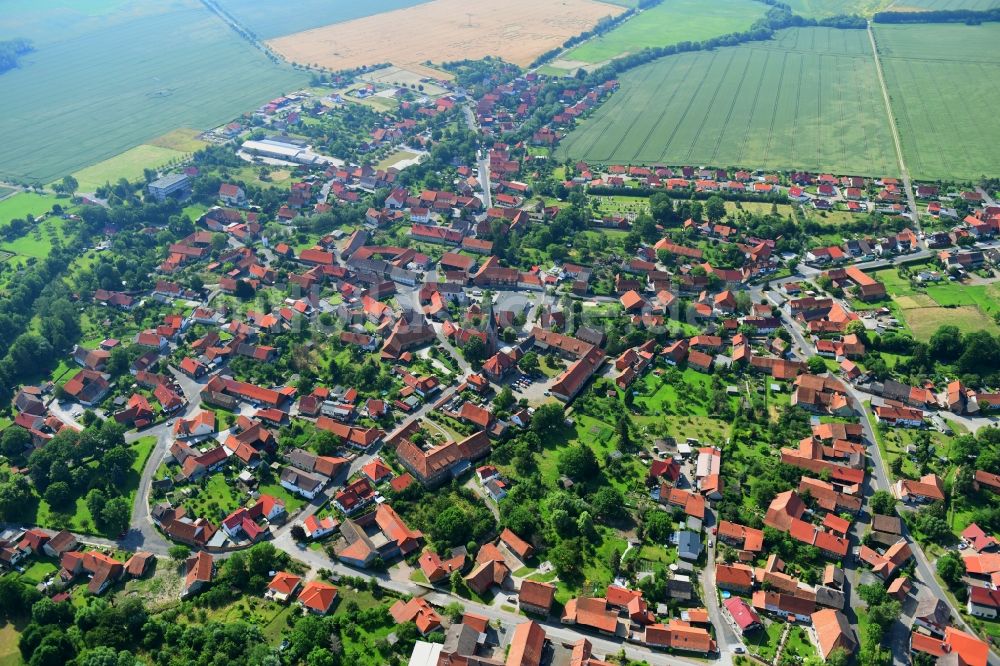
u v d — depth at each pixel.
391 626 198.38
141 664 184.50
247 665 184.88
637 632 196.38
